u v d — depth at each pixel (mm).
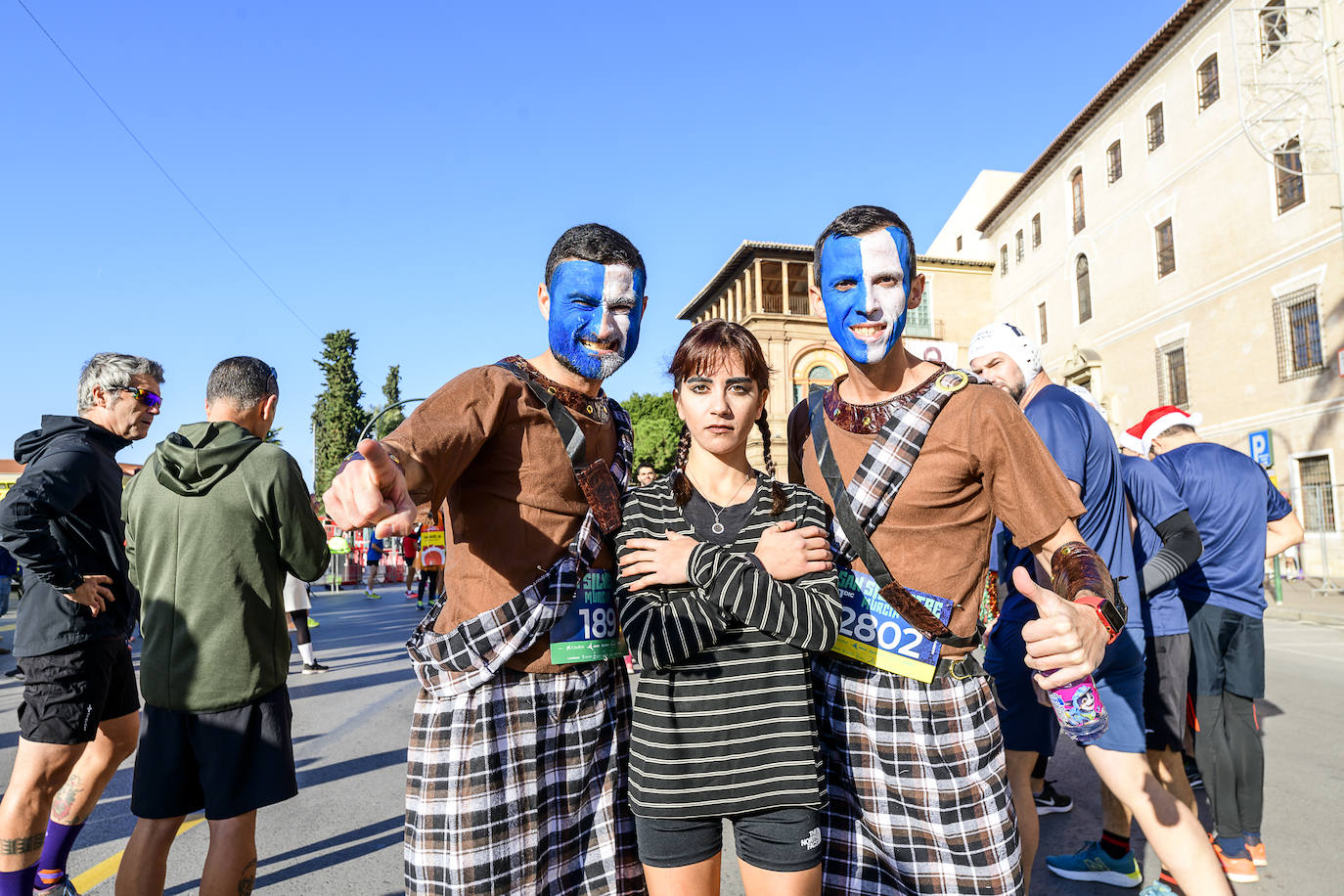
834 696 1927
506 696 1822
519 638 1786
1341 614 10859
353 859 3396
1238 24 18609
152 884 2348
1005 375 2928
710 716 1748
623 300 1952
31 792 2652
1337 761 4520
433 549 13555
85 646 2730
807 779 1734
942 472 1835
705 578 1737
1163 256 21750
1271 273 17891
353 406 49844
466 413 1718
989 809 1800
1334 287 16250
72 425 2918
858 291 1944
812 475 2066
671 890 1734
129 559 2527
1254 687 3197
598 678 1976
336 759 4906
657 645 1726
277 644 2520
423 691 1866
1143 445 3961
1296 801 3902
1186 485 3363
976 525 1876
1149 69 21828
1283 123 17453
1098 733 1562
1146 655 3105
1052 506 1745
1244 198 18625
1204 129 19859
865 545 1862
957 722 1821
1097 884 3164
